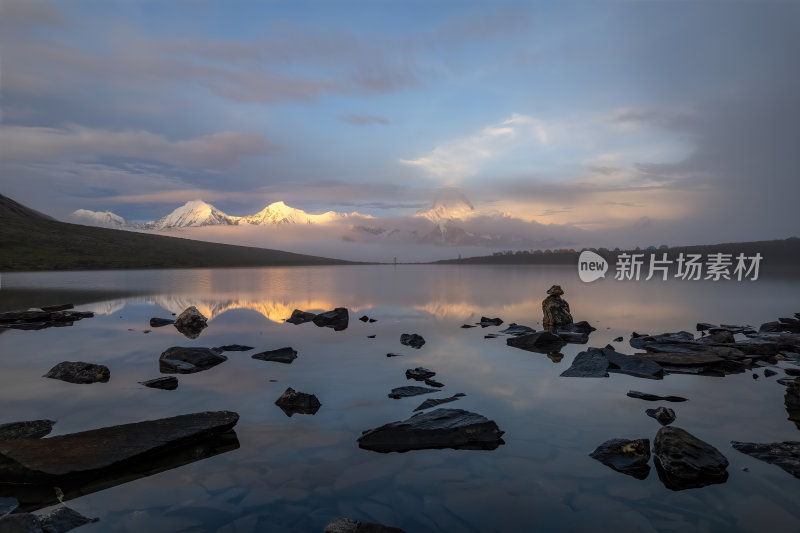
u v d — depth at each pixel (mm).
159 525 5383
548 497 6020
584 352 14320
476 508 5742
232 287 53062
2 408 9773
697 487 6270
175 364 13289
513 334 19344
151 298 37500
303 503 5875
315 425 8688
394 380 11977
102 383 11727
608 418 9062
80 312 26406
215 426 8180
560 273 101938
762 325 21641
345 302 33938
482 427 8125
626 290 47438
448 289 49375
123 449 7238
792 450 7301
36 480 6496
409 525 5355
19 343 17266
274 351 15164
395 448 7605
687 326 22422
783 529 5266
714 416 9203
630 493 6109
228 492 6172
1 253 135625
